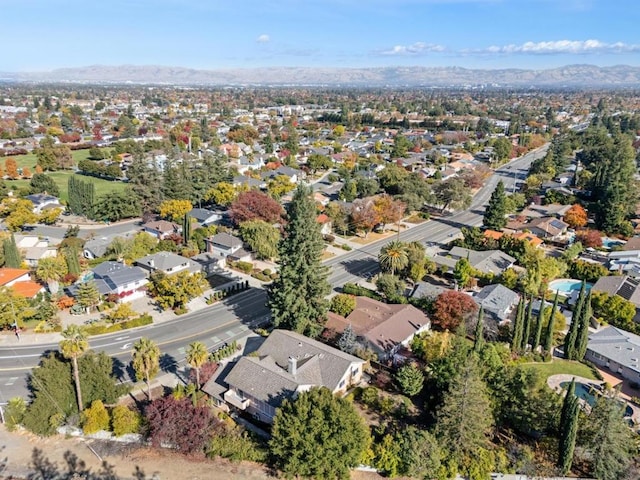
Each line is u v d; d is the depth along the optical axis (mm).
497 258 99375
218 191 137625
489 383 54438
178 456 49875
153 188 132500
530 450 48906
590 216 134625
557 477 47250
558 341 72250
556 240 116000
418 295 83938
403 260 91312
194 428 49531
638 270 93750
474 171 174000
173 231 117188
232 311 81688
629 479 45188
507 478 47562
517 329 66875
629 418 55719
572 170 185125
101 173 177875
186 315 80000
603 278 88938
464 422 47844
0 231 113125
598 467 46531
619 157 163750
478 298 81000
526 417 50938
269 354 62250
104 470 47906
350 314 75125
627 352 66188
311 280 71312
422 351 64062
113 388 56344
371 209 120750
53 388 53969
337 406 46281
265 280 94312
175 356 67625
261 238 101938
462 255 101688
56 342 70875
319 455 43781
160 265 90625
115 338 72250
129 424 52062
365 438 46688
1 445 51125
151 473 47625
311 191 79438
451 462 47406
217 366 60688
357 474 47812
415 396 59156
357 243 117562
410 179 146875
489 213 122688
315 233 71312
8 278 83188
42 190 145250
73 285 86500
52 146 195500
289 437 44938
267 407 52781
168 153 177125
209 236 111812
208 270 97562
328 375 56812
